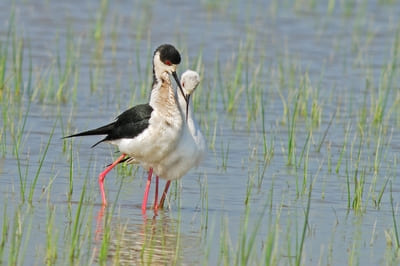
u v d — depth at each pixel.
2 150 14.69
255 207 12.65
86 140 15.73
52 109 17.61
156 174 12.73
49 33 24.44
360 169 14.73
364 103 18.19
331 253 10.87
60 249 10.52
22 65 20.97
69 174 13.77
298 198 13.13
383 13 29.16
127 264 10.24
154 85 12.68
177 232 11.52
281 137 16.61
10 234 10.88
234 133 16.72
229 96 18.41
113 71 21.00
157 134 12.30
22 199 12.32
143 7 28.61
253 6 29.44
